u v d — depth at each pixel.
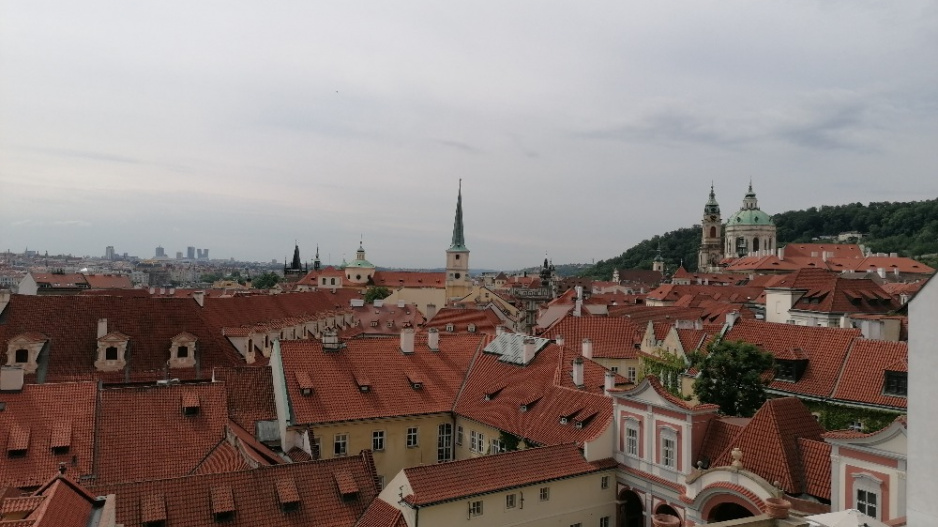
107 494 40.03
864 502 38.16
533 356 69.50
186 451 53.97
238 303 102.12
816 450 42.91
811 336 67.62
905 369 57.09
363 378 67.56
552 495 51.16
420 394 69.00
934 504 21.06
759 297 132.88
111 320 71.94
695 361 68.12
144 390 56.75
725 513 44.00
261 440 60.81
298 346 67.56
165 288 155.62
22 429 50.28
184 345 72.31
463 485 47.06
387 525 44.38
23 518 31.94
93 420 52.91
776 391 65.19
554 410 60.53
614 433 55.31
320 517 44.91
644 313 120.50
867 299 92.31
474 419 65.69
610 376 59.41
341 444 62.81
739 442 46.25
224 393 59.19
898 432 36.41
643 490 52.03
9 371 52.38
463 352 76.69
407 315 148.12
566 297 162.88
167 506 41.50
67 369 67.06
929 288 21.34
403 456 66.31
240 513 42.97
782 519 31.30
